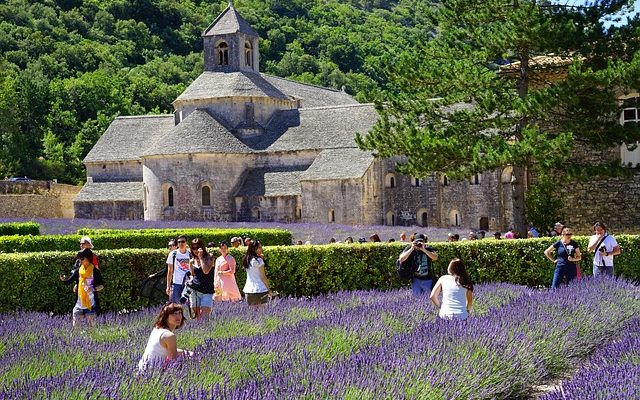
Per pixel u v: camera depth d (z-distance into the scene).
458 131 34.94
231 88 77.75
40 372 11.36
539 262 25.69
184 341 14.21
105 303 24.11
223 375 10.21
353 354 11.02
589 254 26.03
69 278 19.70
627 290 19.12
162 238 38.50
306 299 20.84
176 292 19.75
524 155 32.53
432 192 68.50
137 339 14.28
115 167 82.31
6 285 23.36
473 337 11.88
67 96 130.38
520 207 36.16
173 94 147.62
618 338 14.67
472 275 26.02
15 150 110.81
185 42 183.38
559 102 31.72
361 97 37.47
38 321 17.86
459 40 36.38
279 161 74.31
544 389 12.47
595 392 9.04
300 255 25.83
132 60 170.50
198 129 74.25
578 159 37.62
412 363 10.04
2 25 155.25
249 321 16.39
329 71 162.75
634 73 30.61
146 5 185.25
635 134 32.75
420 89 36.47
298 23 184.50
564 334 13.55
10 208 78.38
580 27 33.72
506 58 35.81
